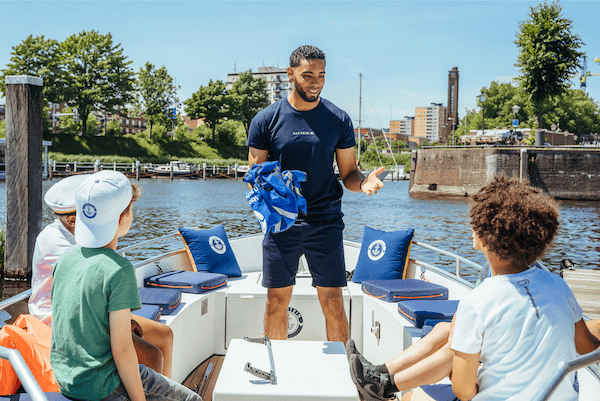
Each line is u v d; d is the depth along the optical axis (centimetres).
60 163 4347
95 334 147
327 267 253
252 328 346
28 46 4953
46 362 168
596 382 160
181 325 295
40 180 722
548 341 132
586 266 1094
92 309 146
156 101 6259
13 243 707
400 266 381
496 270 146
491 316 135
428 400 173
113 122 6262
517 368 133
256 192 236
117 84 5481
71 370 147
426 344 177
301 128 248
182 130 6725
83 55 5344
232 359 194
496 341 135
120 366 147
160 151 6012
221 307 346
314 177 251
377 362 324
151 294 302
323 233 251
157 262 372
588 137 5425
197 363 323
